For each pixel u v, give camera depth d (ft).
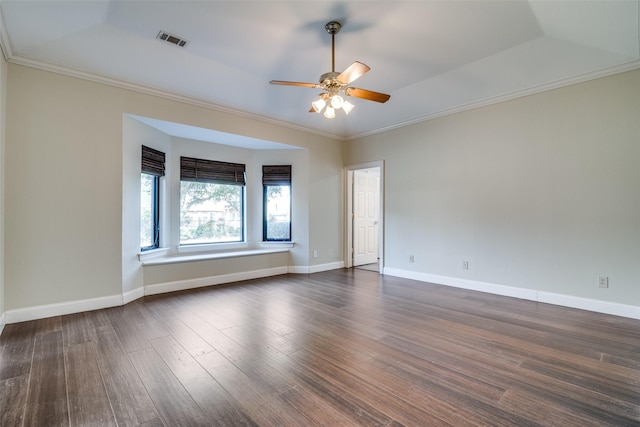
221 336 8.57
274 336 8.57
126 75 10.94
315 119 16.06
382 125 16.81
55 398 5.71
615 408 5.40
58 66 9.95
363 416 5.22
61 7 7.62
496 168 12.90
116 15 8.15
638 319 9.68
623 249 9.98
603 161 10.32
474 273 13.64
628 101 9.86
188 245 15.38
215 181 16.34
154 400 5.66
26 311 9.55
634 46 8.84
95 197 10.75
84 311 10.54
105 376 6.47
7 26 7.98
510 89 12.08
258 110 14.57
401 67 11.09
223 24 8.57
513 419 5.12
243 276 15.84
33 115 9.62
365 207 20.98
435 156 15.03
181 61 10.46
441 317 10.12
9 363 7.00
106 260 11.00
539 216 11.74
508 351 7.63
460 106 13.84
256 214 17.85
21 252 9.46
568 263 11.09
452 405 5.51
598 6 7.44
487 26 8.65
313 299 12.26
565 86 11.07
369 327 9.25
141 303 11.61
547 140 11.51
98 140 10.81
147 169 13.04
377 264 20.81
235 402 5.61
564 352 7.55
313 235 17.89
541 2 7.58
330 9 7.91
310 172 17.71
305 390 5.98
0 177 8.69
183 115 12.93
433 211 15.10
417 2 7.64
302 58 10.46
